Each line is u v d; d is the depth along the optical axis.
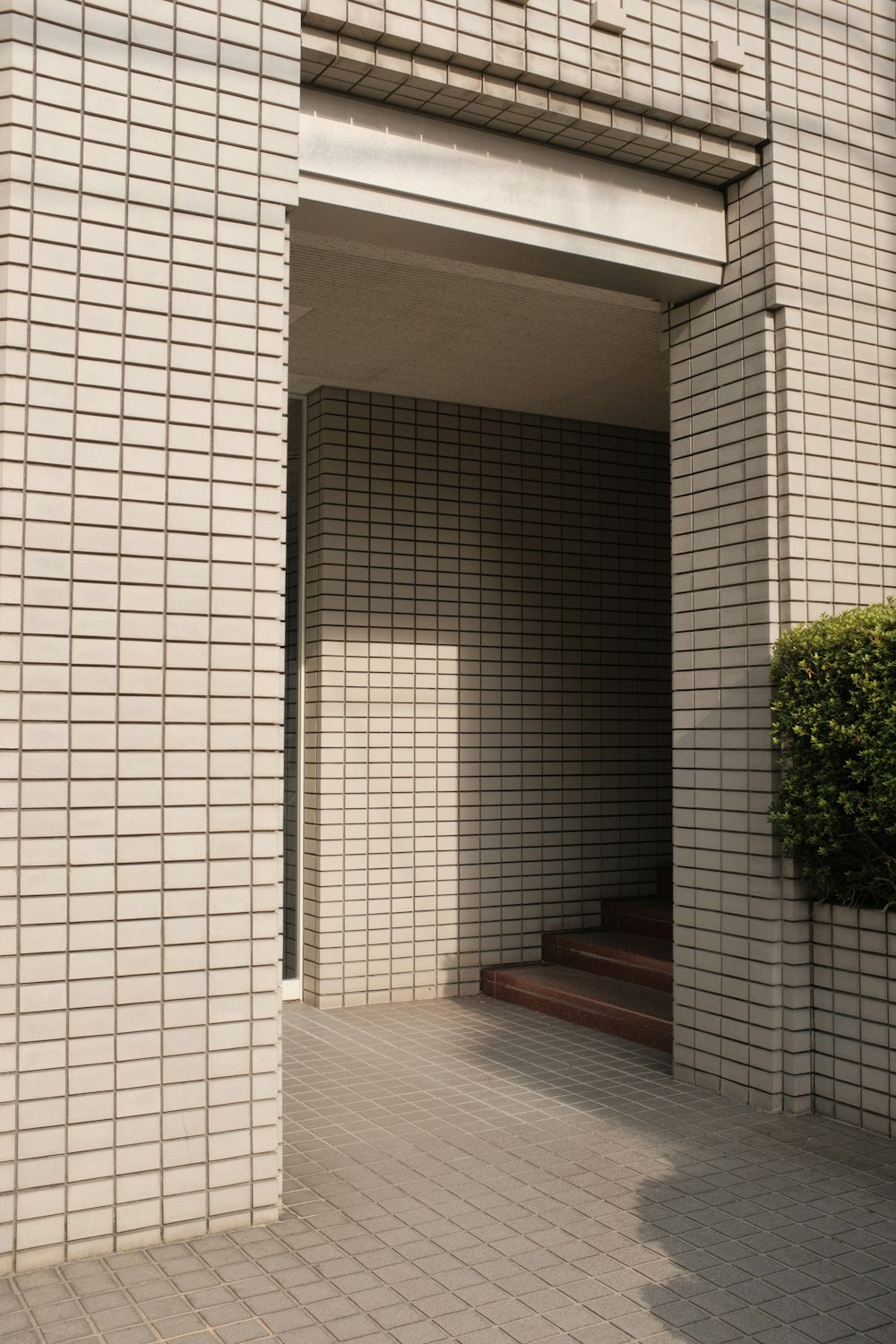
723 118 5.28
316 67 4.43
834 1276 3.59
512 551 8.48
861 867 5.01
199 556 4.00
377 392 7.99
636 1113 5.23
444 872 8.02
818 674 5.04
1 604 3.68
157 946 3.87
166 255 3.98
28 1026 3.66
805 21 5.61
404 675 7.98
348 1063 6.17
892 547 5.71
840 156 5.67
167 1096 3.87
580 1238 3.86
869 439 5.66
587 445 8.88
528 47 4.73
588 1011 7.00
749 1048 5.34
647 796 8.95
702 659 5.71
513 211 4.99
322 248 5.47
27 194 3.76
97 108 3.88
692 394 5.85
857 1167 4.52
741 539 5.52
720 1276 3.58
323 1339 3.19
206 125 4.06
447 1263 3.67
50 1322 3.28
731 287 5.62
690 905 5.72
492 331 6.68
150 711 3.90
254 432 4.11
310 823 7.76
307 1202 4.18
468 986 8.05
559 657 8.64
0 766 3.66
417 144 4.77
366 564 7.88
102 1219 3.74
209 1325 3.27
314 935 7.65
